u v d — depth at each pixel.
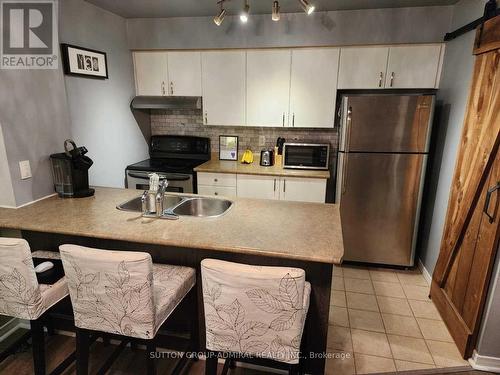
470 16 2.45
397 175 2.93
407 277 3.03
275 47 3.21
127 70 3.41
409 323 2.36
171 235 1.67
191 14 3.16
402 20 2.90
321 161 3.31
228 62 3.35
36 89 2.17
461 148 2.28
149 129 3.94
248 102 3.41
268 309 1.25
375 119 2.84
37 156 2.20
